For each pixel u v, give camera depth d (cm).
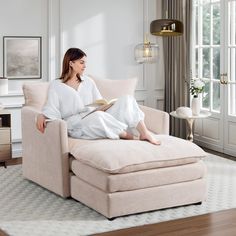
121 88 636
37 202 523
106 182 467
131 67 798
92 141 543
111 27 778
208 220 472
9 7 717
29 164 588
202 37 778
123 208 473
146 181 480
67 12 749
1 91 680
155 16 805
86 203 498
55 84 578
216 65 756
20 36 725
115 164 467
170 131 811
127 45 791
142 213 489
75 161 513
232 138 728
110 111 568
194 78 788
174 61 788
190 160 504
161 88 823
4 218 480
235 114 728
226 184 580
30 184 586
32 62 736
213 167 651
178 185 497
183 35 768
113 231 448
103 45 775
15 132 732
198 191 509
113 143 505
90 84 599
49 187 548
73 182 516
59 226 460
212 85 765
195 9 782
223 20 727
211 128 767
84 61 581
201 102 790
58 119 534
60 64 752
